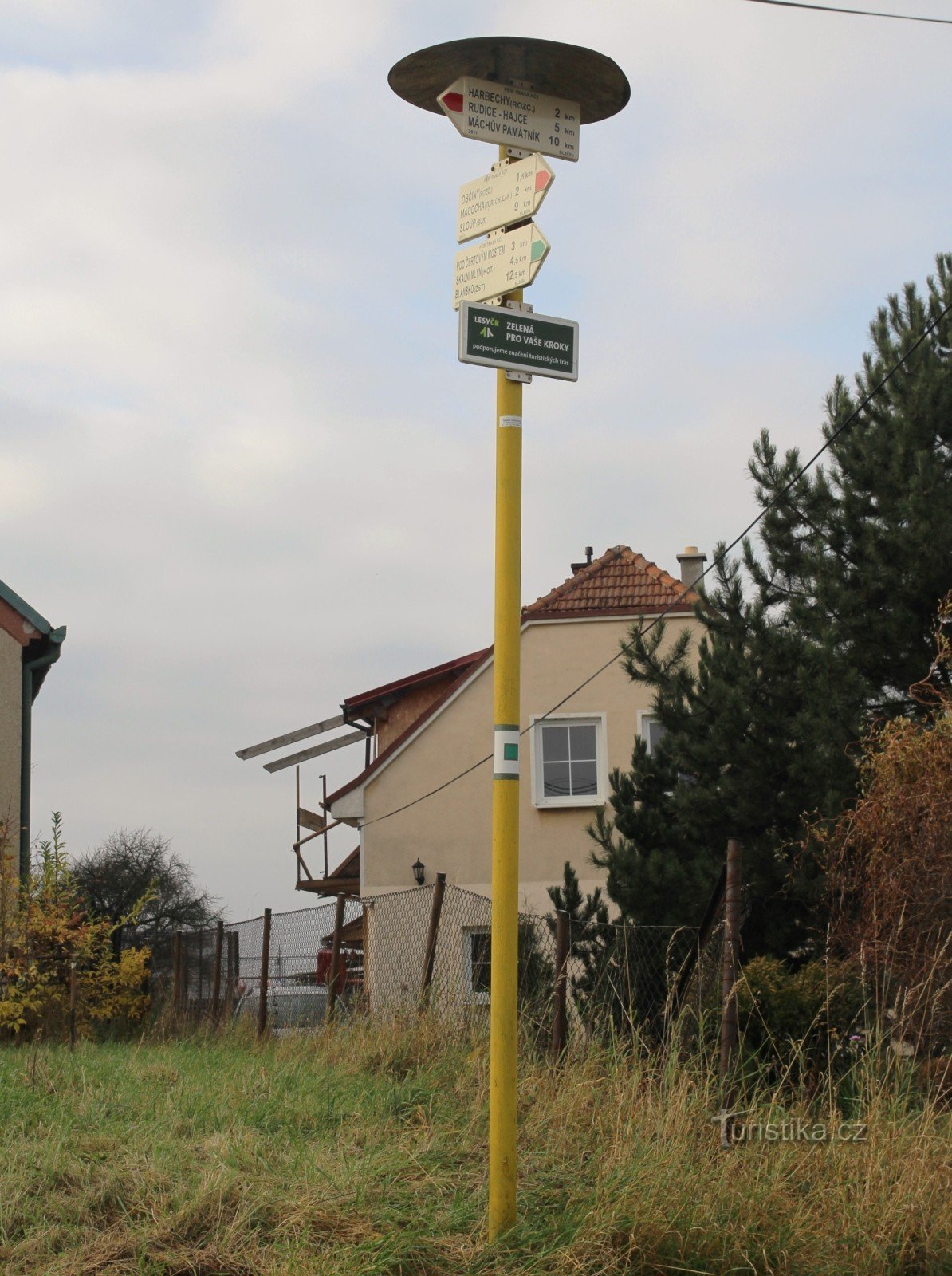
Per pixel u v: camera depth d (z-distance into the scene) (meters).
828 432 11.22
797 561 10.86
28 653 18.72
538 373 5.54
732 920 6.75
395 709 23.23
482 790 19.31
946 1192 5.52
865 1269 5.11
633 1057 7.09
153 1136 6.41
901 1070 6.41
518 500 5.52
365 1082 8.13
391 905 16.69
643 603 19.17
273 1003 14.14
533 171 5.49
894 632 10.07
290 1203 5.29
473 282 5.72
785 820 9.89
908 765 7.74
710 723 10.26
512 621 5.46
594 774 18.88
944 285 11.06
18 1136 6.48
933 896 7.38
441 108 5.55
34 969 14.45
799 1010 7.46
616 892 10.12
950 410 10.55
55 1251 4.91
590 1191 5.43
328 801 19.53
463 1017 9.46
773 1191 5.45
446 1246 5.04
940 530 10.04
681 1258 5.03
